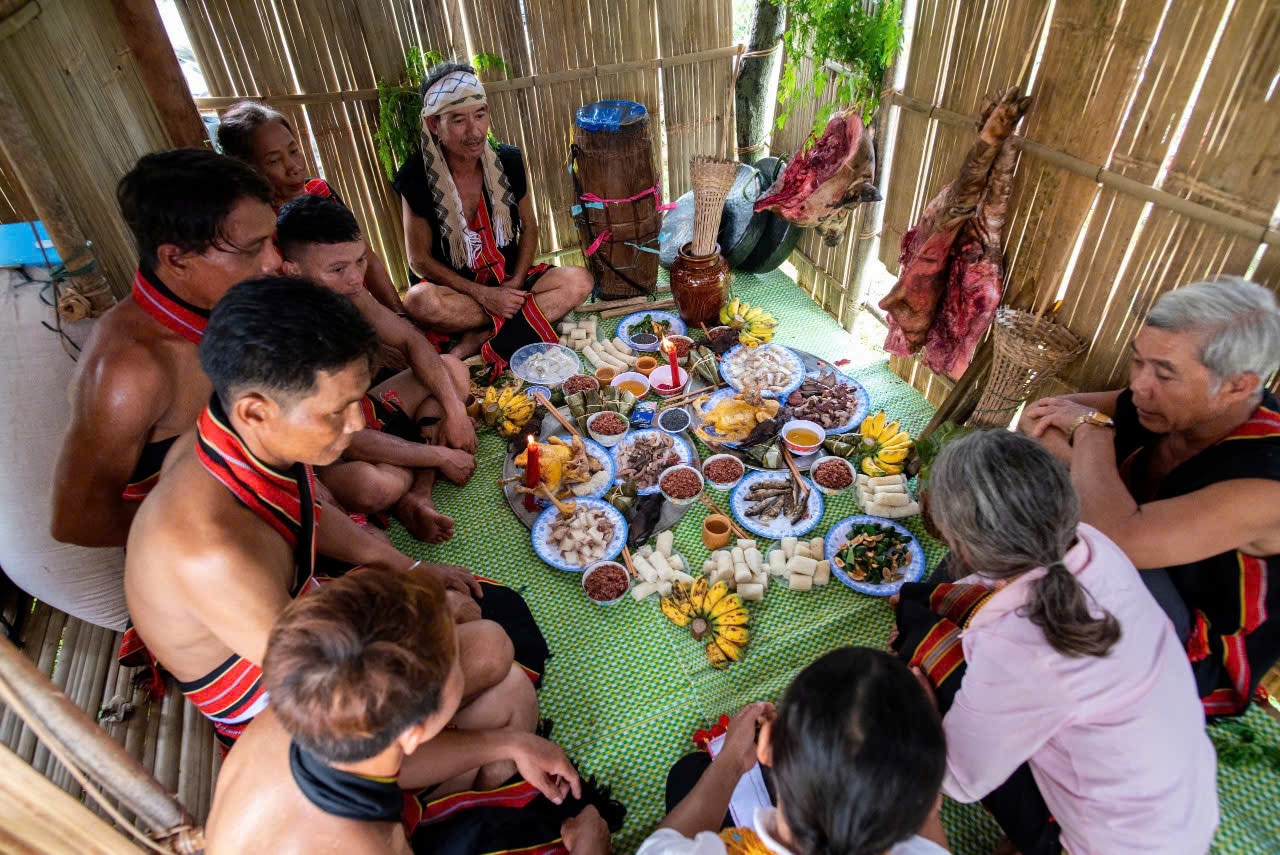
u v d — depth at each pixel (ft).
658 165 18.12
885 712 4.39
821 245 16.66
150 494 6.28
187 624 6.41
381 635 4.44
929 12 12.19
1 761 5.16
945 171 12.71
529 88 16.12
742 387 13.96
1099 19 9.61
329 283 10.96
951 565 9.19
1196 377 7.14
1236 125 8.56
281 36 13.70
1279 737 9.07
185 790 7.89
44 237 8.69
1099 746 6.03
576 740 9.42
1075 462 8.69
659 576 10.98
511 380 15.21
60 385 8.04
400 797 5.23
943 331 12.64
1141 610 6.17
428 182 13.99
